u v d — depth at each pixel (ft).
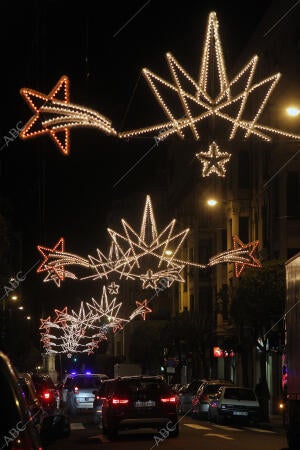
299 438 87.04
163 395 101.86
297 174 177.88
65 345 308.19
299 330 84.07
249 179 216.95
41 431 31.71
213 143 69.46
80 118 53.42
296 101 173.88
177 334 237.25
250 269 154.92
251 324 156.66
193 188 285.43
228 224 222.07
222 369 255.50
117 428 100.68
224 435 110.63
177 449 87.04
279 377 191.31
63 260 135.74
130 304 402.52
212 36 61.05
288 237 177.37
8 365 25.71
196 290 266.98
